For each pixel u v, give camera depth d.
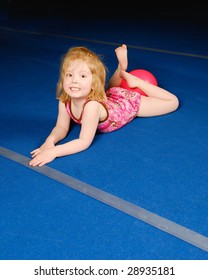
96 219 1.23
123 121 1.79
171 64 2.84
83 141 1.60
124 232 1.17
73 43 3.47
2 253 1.10
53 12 5.07
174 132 1.79
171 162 1.54
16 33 3.89
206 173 1.47
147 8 5.60
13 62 2.85
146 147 1.65
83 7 5.54
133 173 1.47
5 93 2.23
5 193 1.35
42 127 1.83
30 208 1.27
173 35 3.80
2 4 5.74
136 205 1.29
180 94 2.25
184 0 6.46
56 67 2.73
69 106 1.67
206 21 4.54
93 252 1.10
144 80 2.01
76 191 1.36
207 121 1.91
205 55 3.09
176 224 1.21
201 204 1.30
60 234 1.16
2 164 1.53
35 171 1.48
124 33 3.88
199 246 1.12
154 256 1.09
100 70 1.59
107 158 1.56
